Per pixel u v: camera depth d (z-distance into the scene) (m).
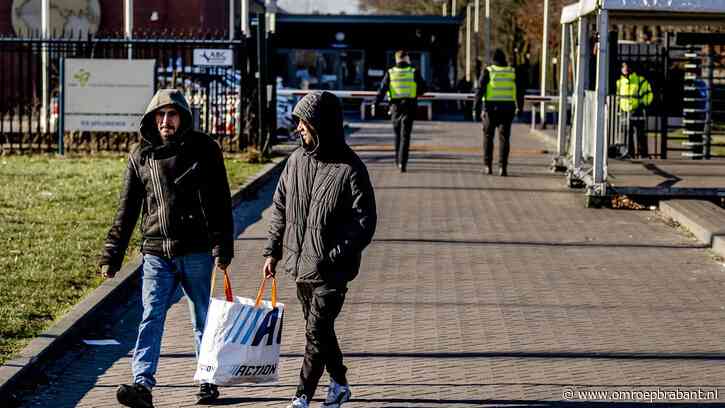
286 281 22.86
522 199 36.12
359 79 99.31
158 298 14.24
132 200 14.50
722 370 16.08
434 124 87.31
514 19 127.69
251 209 33.94
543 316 19.61
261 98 47.81
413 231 29.22
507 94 42.53
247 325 13.93
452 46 98.31
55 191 34.28
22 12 86.00
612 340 17.86
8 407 14.27
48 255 23.55
